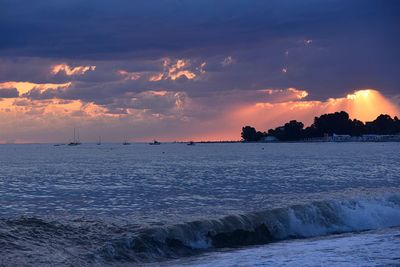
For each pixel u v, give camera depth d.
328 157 129.00
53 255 18.98
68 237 21.33
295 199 35.94
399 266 17.36
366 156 135.25
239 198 37.34
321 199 34.97
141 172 70.44
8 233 20.56
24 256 18.38
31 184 51.38
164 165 91.00
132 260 20.02
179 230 23.09
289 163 96.50
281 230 26.62
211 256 20.72
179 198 37.75
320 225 28.11
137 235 21.75
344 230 28.14
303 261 18.34
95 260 19.34
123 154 171.38
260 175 63.31
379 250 20.28
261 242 24.72
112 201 36.28
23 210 31.98
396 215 30.89
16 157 139.38
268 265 17.89
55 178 59.53
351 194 38.66
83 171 73.25
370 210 30.67
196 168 80.31
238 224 25.28
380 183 51.97
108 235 21.94
